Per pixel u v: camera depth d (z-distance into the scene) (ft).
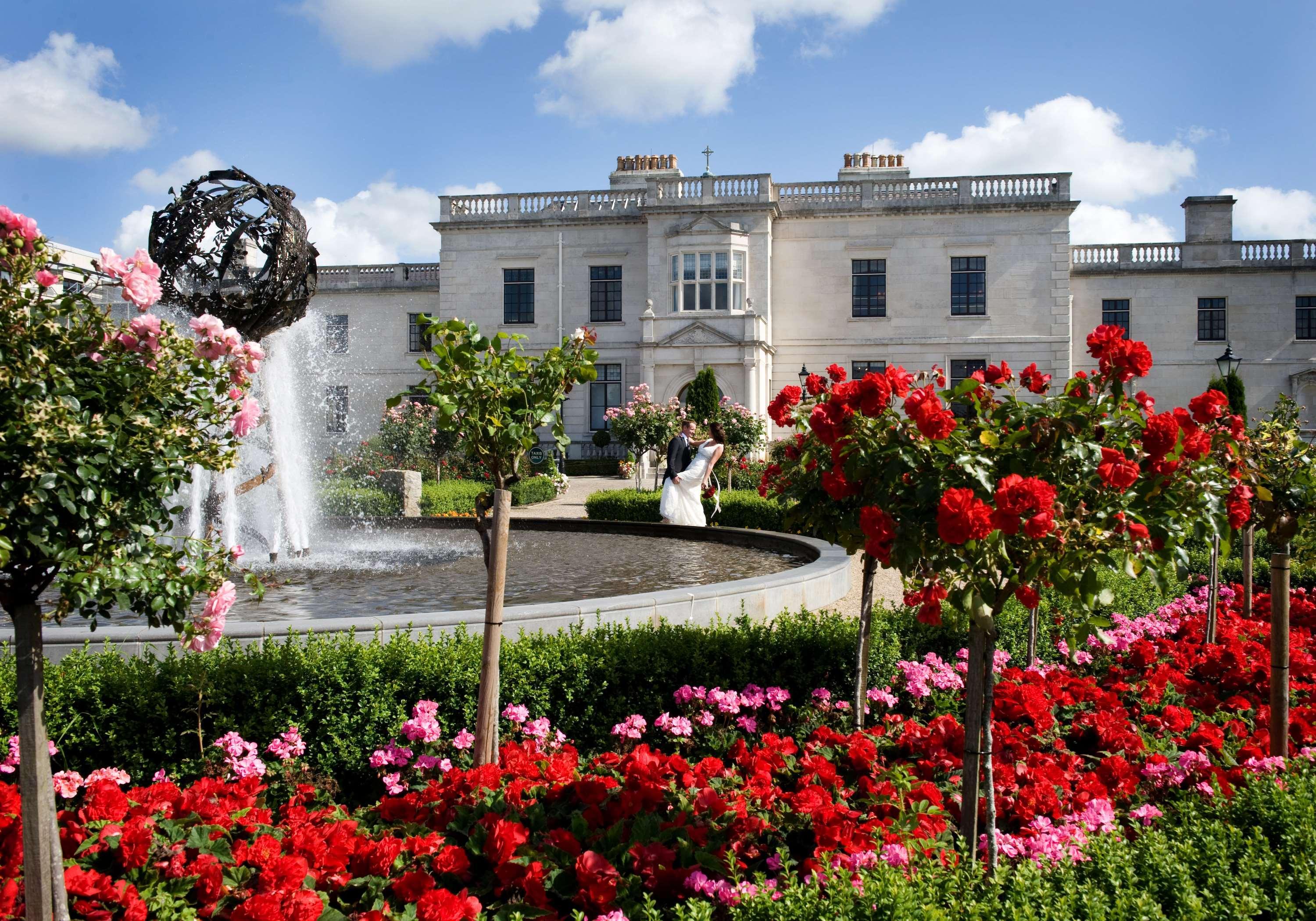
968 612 9.71
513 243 118.01
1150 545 9.29
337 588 27.58
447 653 15.23
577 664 15.47
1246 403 109.81
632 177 130.52
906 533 9.59
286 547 35.12
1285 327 113.09
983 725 10.70
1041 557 9.54
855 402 9.79
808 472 12.53
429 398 12.82
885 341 112.47
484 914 9.50
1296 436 15.53
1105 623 10.16
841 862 9.53
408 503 56.49
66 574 8.07
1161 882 8.82
